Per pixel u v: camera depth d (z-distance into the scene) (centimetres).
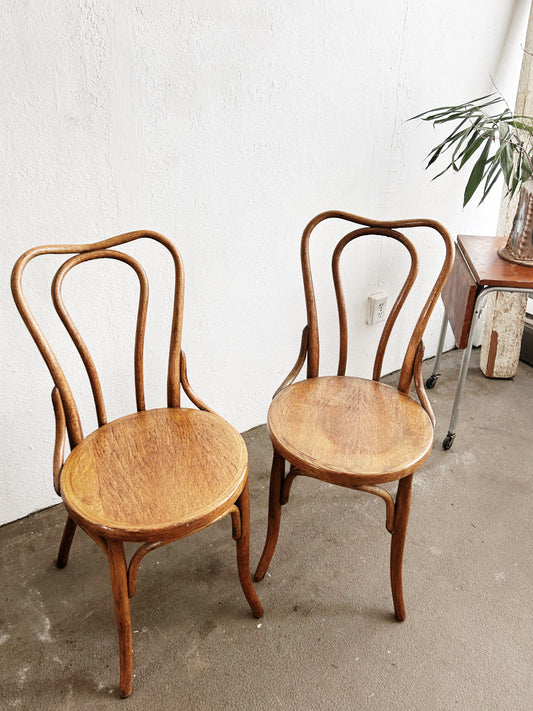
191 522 101
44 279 139
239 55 146
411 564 149
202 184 154
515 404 218
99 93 130
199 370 178
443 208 221
